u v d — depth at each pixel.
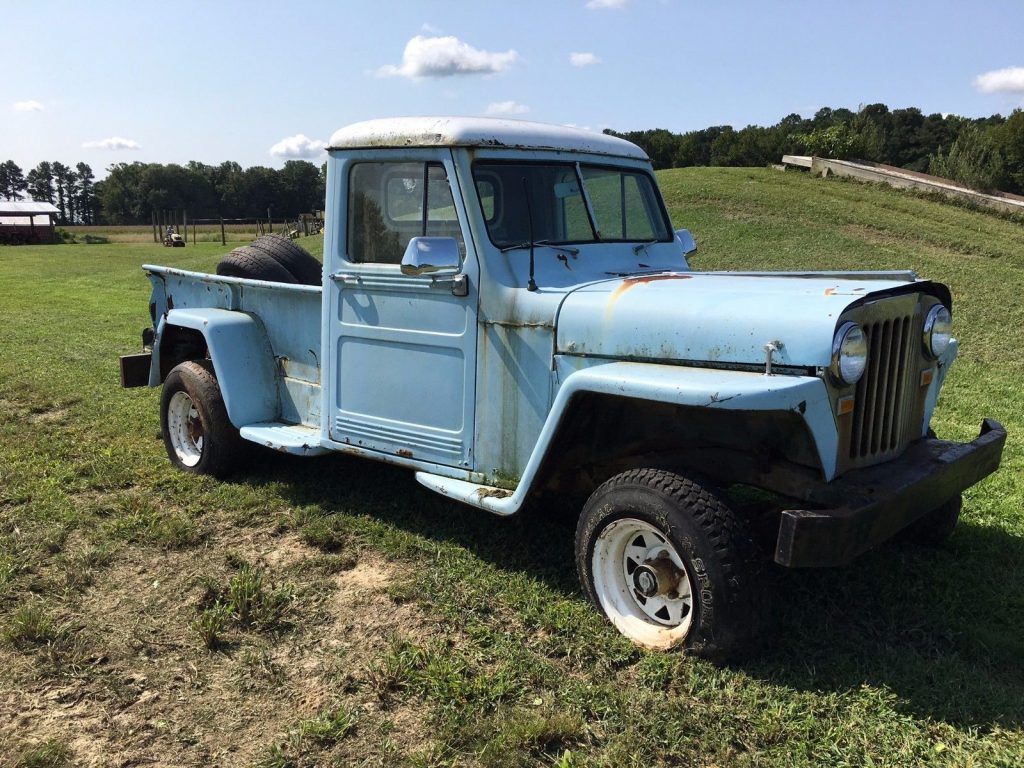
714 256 16.12
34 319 12.84
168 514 4.65
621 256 4.16
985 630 3.28
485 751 2.61
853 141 31.36
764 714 2.78
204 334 4.96
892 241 17.44
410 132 3.80
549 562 3.99
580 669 3.09
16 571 3.90
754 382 2.81
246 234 53.22
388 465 5.41
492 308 3.64
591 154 4.17
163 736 2.75
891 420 3.27
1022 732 2.72
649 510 3.06
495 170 3.75
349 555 4.10
